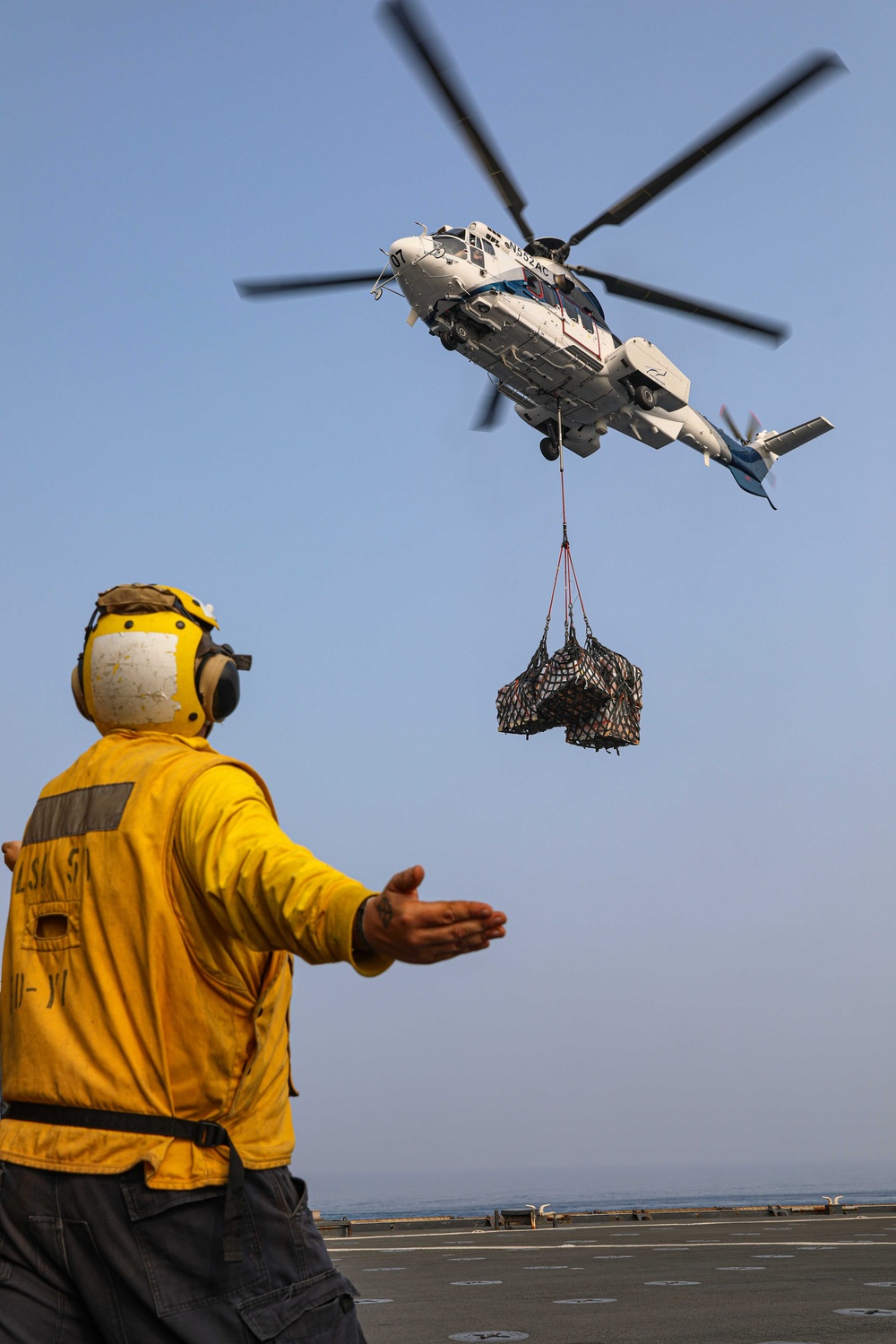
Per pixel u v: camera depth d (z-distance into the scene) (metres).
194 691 2.71
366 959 2.01
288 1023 2.49
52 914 2.44
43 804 2.59
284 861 2.13
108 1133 2.23
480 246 16.59
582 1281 8.98
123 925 2.33
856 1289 8.15
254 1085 2.31
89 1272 2.20
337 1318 2.36
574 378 18.05
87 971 2.35
